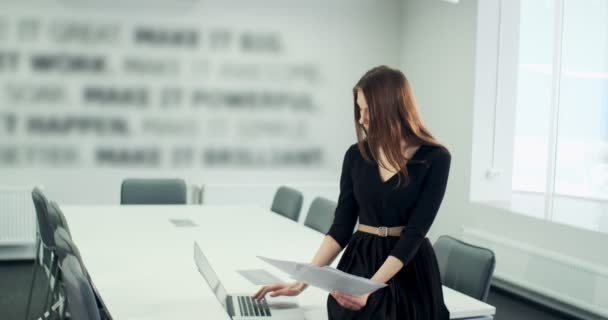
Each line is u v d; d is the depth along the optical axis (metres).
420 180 2.00
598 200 5.28
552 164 5.67
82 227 4.01
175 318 2.29
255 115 6.79
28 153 6.11
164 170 6.53
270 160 6.87
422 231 1.97
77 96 6.21
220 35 6.60
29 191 5.99
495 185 6.09
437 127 6.50
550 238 5.10
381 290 2.00
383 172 2.04
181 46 6.47
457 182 6.18
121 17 6.27
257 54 6.74
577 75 5.41
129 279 2.82
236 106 6.71
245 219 4.50
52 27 6.09
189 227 4.13
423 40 6.74
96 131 6.29
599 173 5.25
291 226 4.29
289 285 2.36
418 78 6.84
